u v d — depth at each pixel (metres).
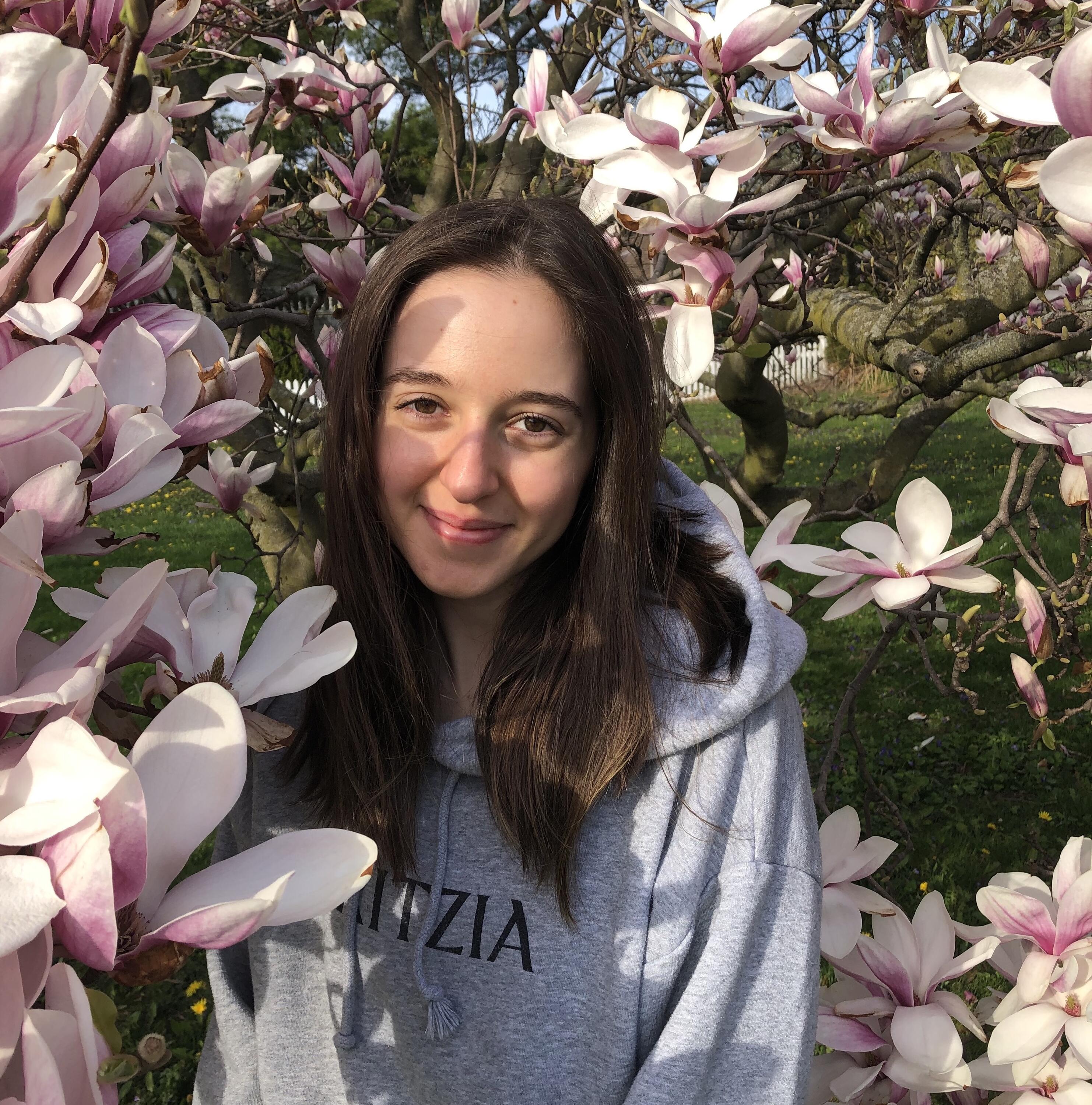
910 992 1.39
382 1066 1.23
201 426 0.73
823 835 1.48
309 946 1.28
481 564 1.05
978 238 2.98
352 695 1.17
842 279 3.86
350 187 2.15
